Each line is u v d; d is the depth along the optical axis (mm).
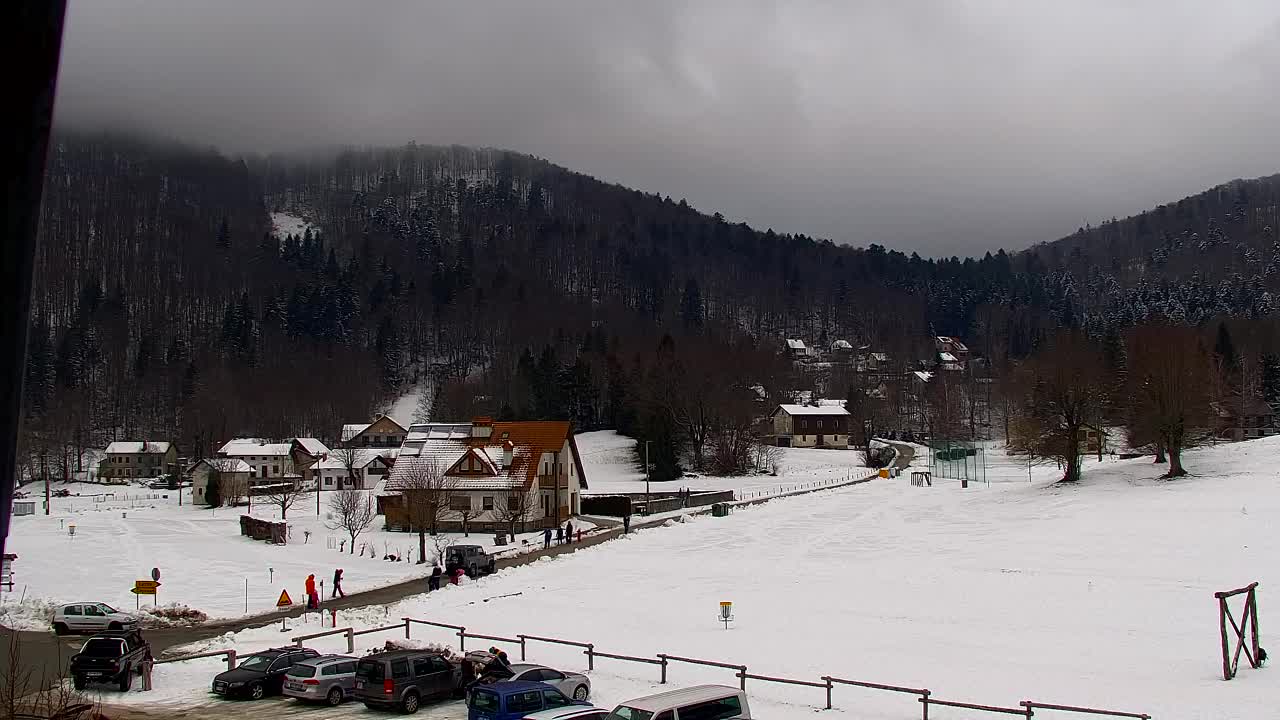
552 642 34781
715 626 39938
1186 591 42031
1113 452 114188
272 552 68625
